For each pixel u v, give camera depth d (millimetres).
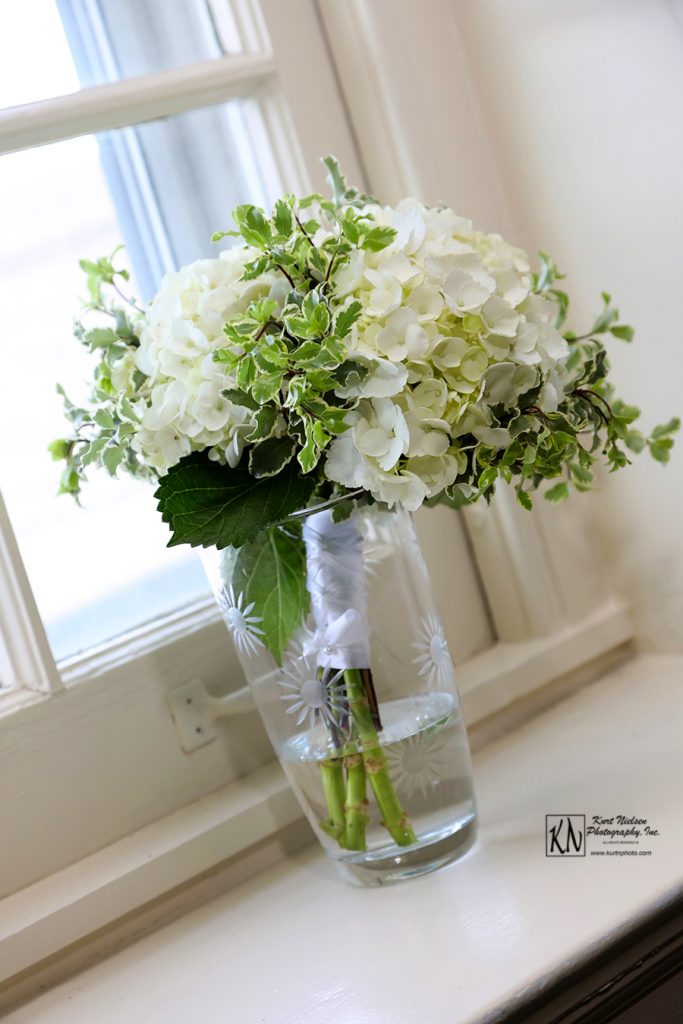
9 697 885
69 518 958
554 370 765
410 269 711
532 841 835
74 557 958
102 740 917
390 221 782
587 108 994
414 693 806
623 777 892
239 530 720
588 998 684
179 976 798
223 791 973
